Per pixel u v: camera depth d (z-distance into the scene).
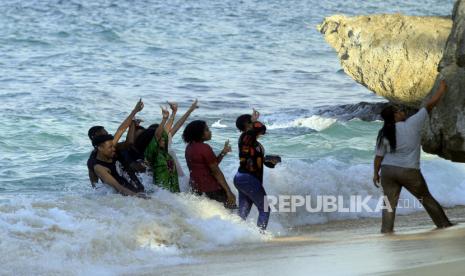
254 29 150.62
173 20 155.75
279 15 170.62
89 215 29.31
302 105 84.38
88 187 46.53
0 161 54.12
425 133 30.67
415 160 31.56
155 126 34.31
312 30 152.62
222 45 131.38
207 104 83.50
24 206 29.38
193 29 146.38
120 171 32.44
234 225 31.66
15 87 87.69
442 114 29.81
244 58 120.25
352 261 22.86
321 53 127.50
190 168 34.00
